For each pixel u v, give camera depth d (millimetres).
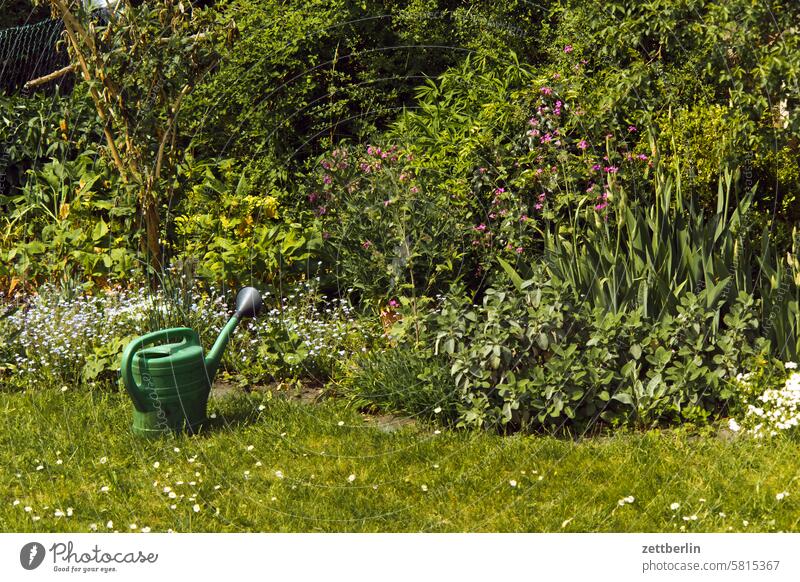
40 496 3480
